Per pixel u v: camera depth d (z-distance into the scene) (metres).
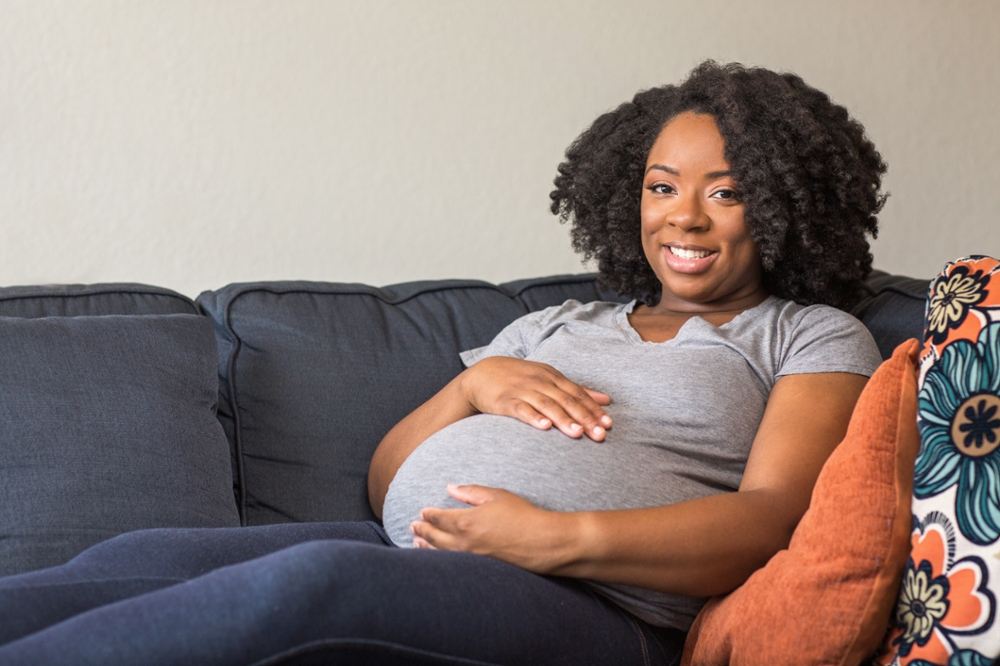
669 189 1.35
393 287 1.67
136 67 2.20
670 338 1.33
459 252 2.50
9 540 1.15
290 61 2.31
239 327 1.49
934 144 2.77
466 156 2.47
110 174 2.20
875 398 0.98
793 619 0.92
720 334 1.27
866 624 0.90
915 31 2.74
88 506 1.20
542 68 2.51
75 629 0.78
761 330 1.28
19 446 1.20
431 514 1.07
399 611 0.87
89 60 2.16
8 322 1.29
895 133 2.74
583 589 1.05
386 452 1.37
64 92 2.15
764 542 1.03
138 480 1.23
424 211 2.46
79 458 1.21
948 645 0.85
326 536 1.18
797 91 1.43
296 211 2.35
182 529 1.10
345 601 0.84
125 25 2.18
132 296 1.49
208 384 1.38
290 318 1.50
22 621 0.86
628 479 1.11
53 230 2.17
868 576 0.91
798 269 1.41
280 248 2.35
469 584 0.94
